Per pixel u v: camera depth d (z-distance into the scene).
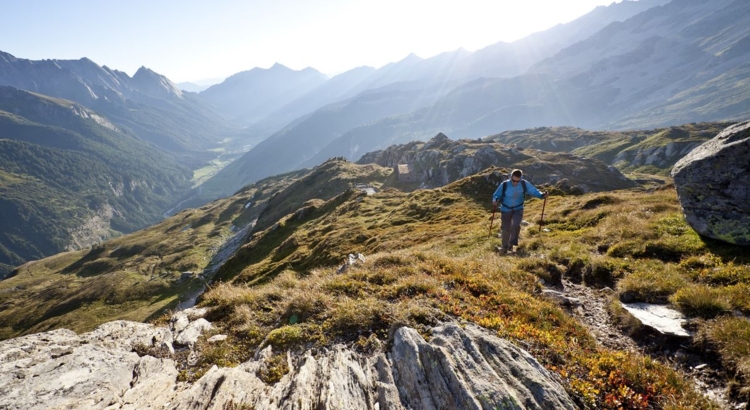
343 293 10.27
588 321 9.67
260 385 6.50
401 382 6.25
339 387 6.08
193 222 196.88
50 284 151.12
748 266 9.47
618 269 11.82
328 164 163.75
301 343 8.06
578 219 19.98
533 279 12.01
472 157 133.25
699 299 8.25
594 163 143.25
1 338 104.50
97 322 93.75
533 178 122.31
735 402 5.82
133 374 7.16
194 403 5.77
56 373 6.40
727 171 11.20
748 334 6.71
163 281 115.62
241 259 69.44
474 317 8.40
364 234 44.00
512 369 6.22
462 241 21.95
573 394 5.95
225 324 9.84
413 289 10.12
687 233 12.68
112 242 195.12
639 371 6.46
